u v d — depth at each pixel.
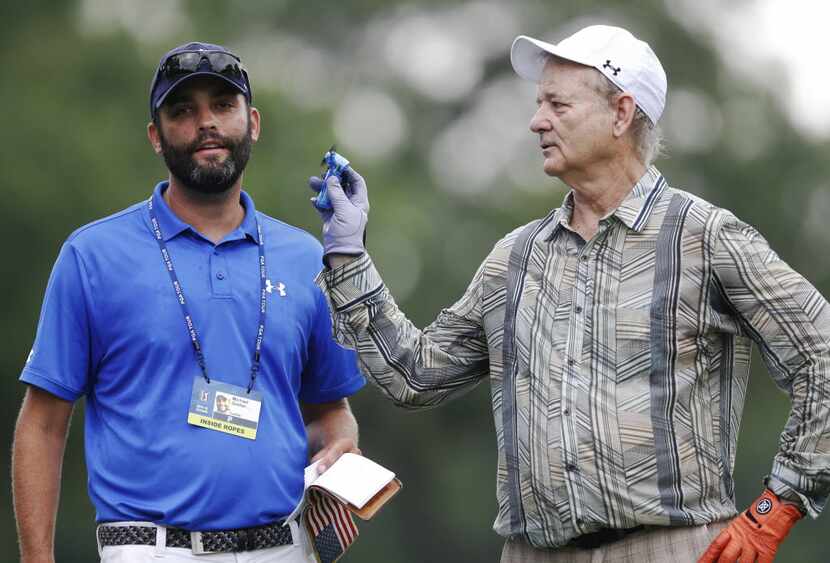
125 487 19.58
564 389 18.50
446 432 108.69
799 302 18.19
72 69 97.81
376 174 106.81
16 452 20.06
